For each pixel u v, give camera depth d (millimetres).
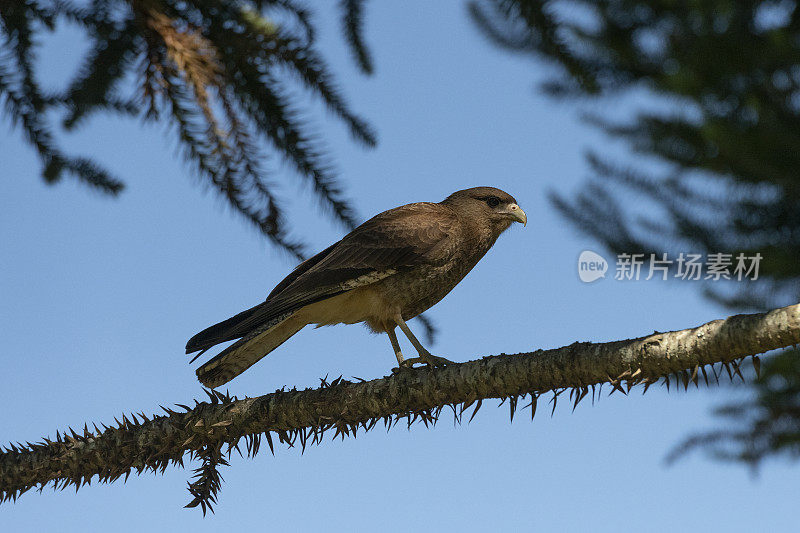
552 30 5320
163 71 5465
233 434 6559
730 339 4910
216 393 6652
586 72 5465
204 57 5426
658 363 5184
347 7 6867
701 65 11859
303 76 5828
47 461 6617
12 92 6508
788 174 11844
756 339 4820
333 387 6457
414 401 6156
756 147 11523
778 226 13797
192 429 6500
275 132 5895
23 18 6172
